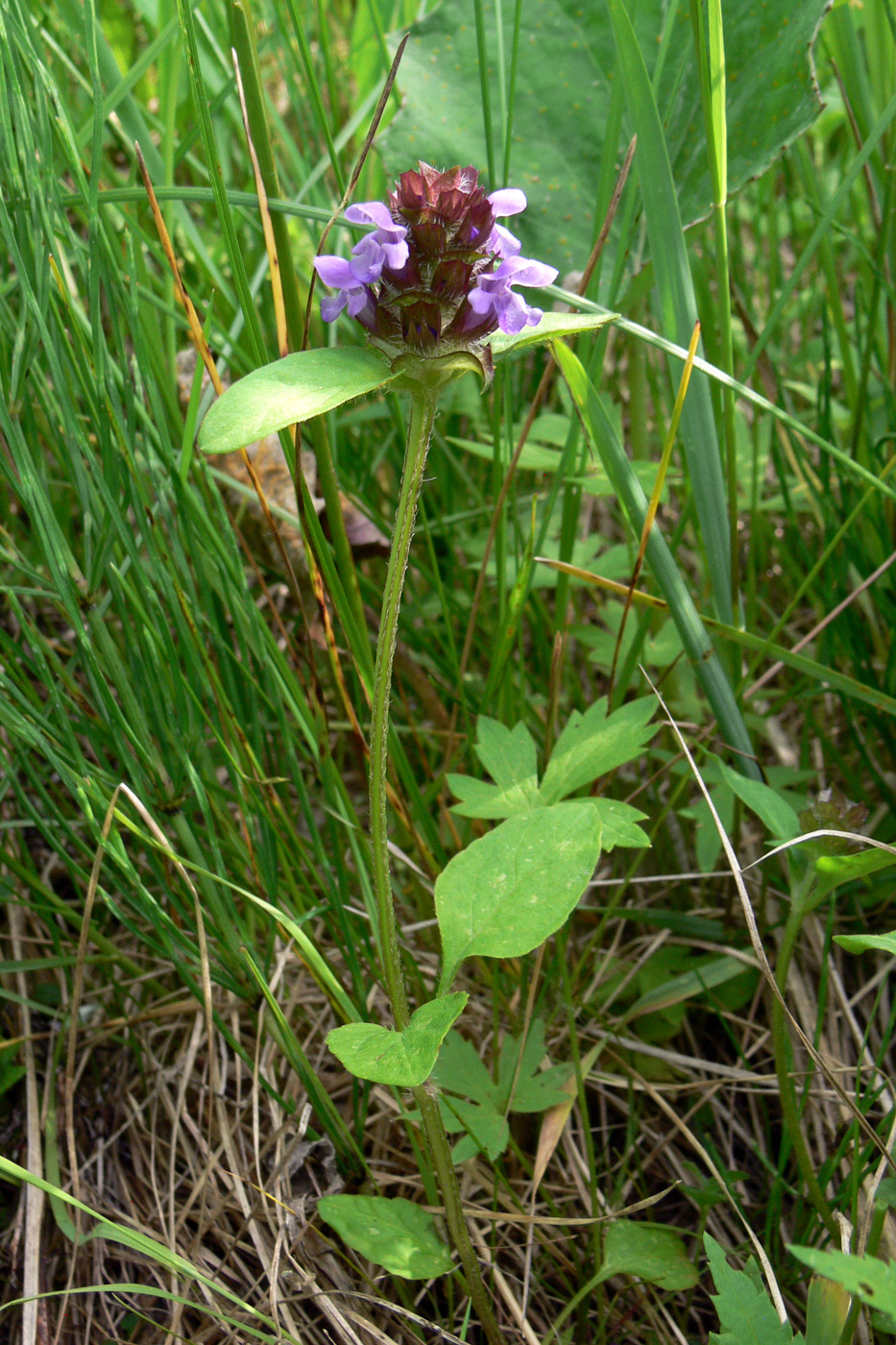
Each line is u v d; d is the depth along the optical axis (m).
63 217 0.26
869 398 0.38
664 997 0.30
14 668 0.28
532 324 0.20
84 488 0.26
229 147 0.42
